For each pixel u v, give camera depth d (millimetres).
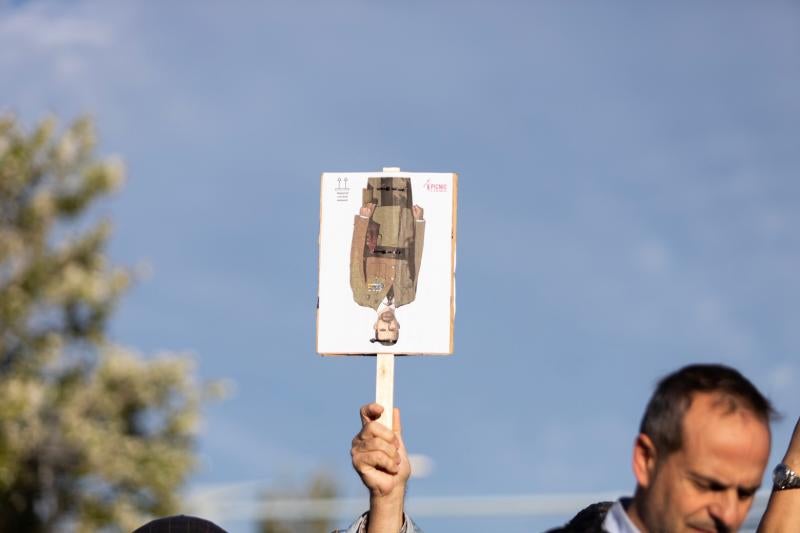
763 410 3760
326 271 5246
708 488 3695
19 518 16891
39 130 18016
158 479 17422
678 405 3740
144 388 17797
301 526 24219
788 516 4738
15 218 17812
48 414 17297
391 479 4785
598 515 4223
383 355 5180
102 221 18062
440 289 5207
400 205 5262
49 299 17578
